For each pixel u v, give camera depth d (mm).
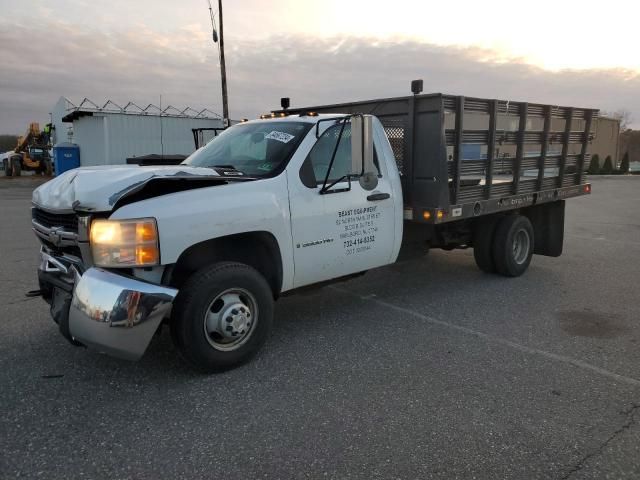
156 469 2934
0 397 3754
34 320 5363
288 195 4527
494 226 7094
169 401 3713
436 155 5543
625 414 3535
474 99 5844
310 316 5648
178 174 4004
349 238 5090
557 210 7879
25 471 2900
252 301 4273
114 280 3607
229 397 3775
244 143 5133
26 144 39594
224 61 22812
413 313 5738
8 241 10023
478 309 5875
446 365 4336
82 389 3887
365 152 4434
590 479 2850
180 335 3938
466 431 3318
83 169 4379
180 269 4148
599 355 4547
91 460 3008
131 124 28688
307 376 4125
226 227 4062
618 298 6309
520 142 6703
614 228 12375
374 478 2857
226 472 2910
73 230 3896
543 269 7883
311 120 4992
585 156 8047
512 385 3963
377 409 3600
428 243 6645
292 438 3244
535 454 3074
